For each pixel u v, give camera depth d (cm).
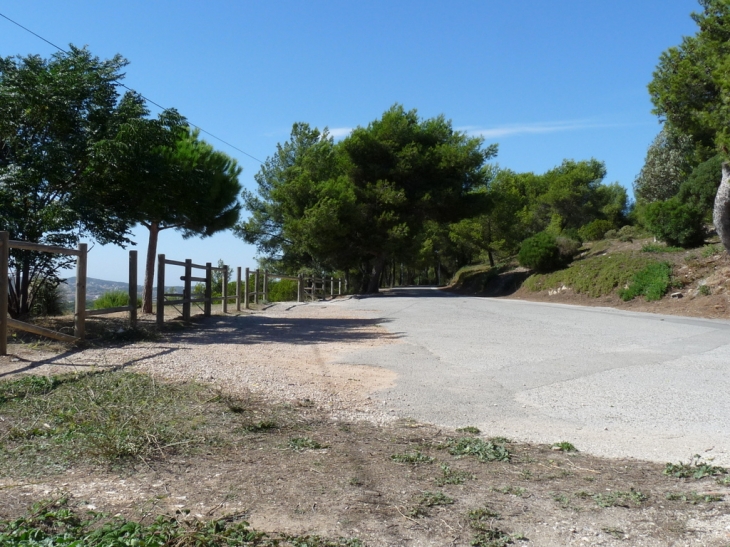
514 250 5984
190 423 576
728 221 2134
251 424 591
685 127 2358
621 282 2539
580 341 1280
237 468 471
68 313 1521
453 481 455
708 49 2103
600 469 498
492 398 764
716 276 2161
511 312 2050
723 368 970
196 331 1328
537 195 6494
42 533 340
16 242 846
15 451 490
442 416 678
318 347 1142
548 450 554
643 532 374
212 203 1633
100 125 1227
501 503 415
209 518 376
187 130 1564
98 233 1271
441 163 3622
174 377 760
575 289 2816
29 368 771
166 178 1330
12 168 1122
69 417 569
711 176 2728
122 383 697
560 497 427
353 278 4625
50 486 425
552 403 741
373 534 363
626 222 6181
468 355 1088
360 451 527
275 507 397
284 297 3169
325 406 694
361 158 3722
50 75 1171
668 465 498
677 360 1044
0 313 830
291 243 4238
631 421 663
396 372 920
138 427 540
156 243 1612
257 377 809
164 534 336
